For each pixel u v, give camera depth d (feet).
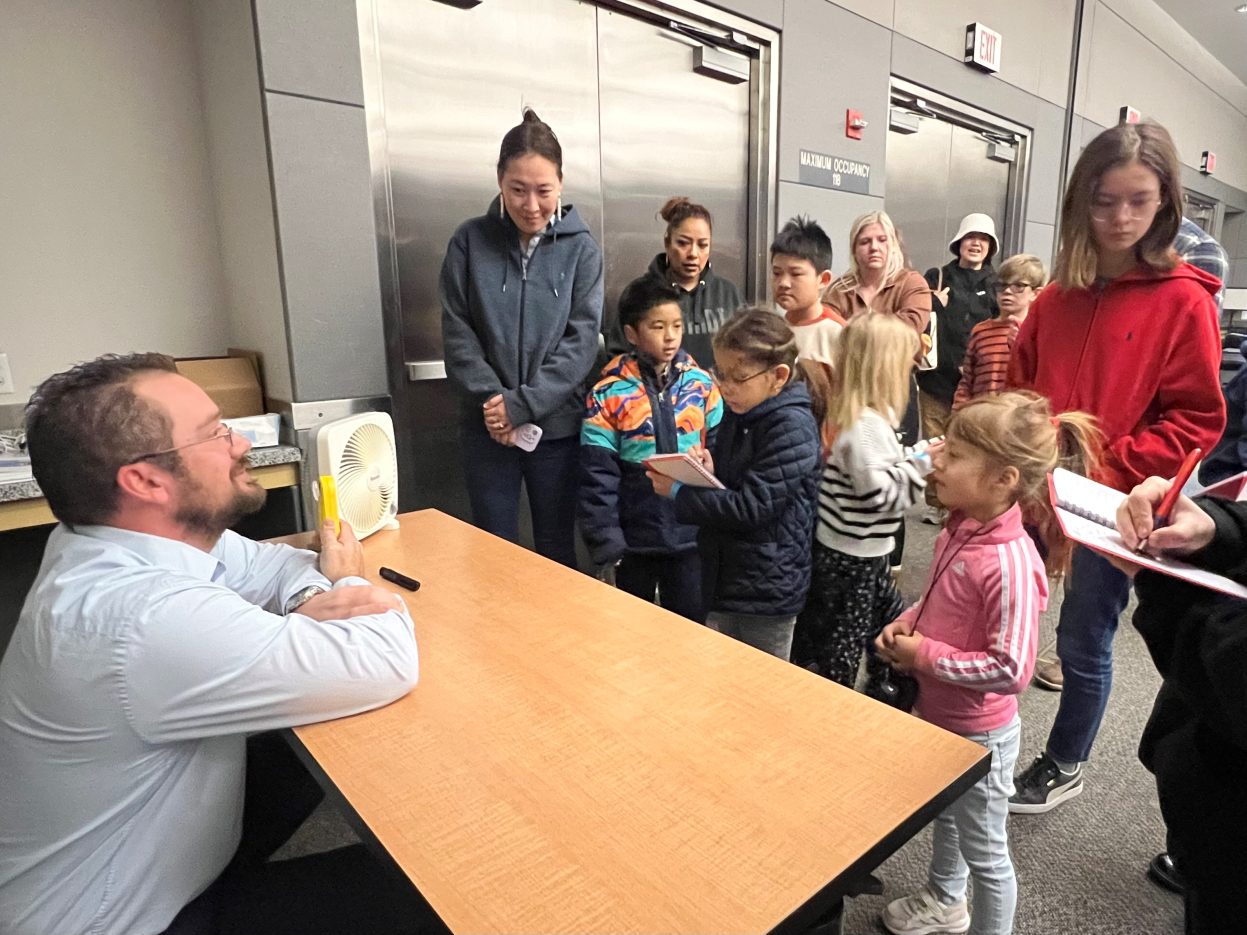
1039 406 4.07
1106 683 5.49
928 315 9.52
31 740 2.81
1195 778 2.80
